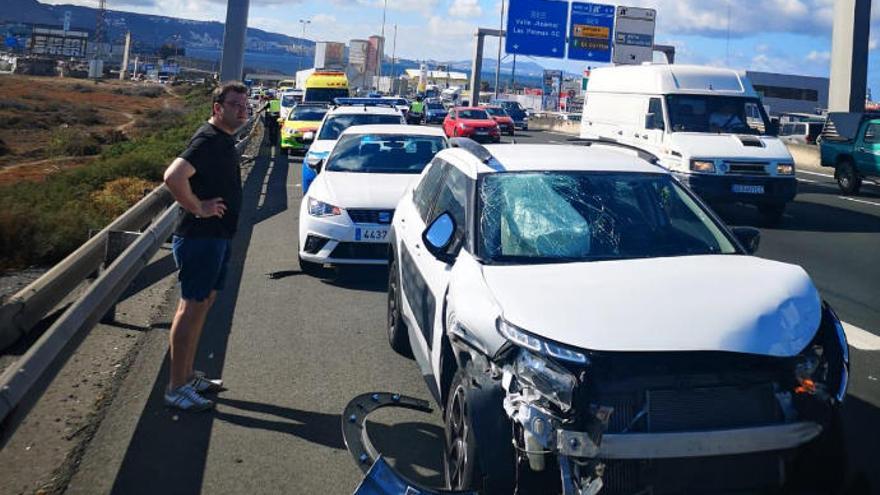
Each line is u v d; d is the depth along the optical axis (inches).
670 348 114.4
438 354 154.3
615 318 120.3
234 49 1065.5
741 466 116.6
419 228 204.5
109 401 187.3
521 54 1686.8
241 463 158.4
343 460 161.2
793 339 120.3
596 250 154.9
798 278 140.7
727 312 122.7
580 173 176.2
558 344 116.5
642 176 178.5
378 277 336.5
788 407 119.5
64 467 153.3
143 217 337.7
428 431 174.2
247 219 482.3
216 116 179.0
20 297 199.6
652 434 112.3
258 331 252.2
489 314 127.7
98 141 1321.4
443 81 4958.2
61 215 386.3
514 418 115.6
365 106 608.4
